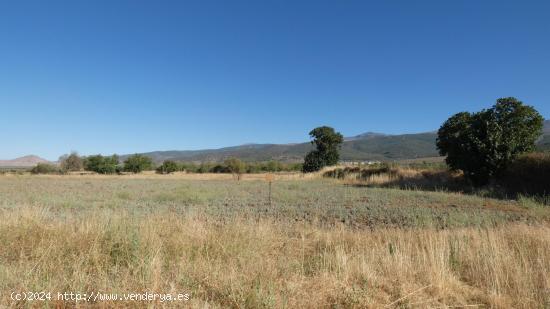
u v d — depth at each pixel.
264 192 22.78
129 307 3.99
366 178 33.84
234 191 23.55
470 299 4.68
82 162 82.56
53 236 6.36
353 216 12.56
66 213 11.51
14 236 6.37
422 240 6.90
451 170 27.91
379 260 5.88
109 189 25.22
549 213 12.98
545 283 4.90
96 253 5.50
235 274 4.78
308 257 6.34
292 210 13.99
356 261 5.63
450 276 5.14
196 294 4.35
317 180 37.19
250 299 4.12
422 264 5.63
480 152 22.48
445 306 4.26
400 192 21.77
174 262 5.51
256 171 81.56
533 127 22.09
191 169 80.12
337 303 4.30
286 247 6.88
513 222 10.94
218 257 5.66
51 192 22.02
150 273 4.70
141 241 5.93
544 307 4.34
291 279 4.86
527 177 20.09
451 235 7.66
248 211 13.66
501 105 22.58
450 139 25.84
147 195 20.12
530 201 15.76
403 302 4.40
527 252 6.30
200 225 7.46
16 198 17.66
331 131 53.47
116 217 7.57
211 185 30.97
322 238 7.84
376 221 11.62
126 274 4.66
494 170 22.17
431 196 19.30
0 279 4.34
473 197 18.66
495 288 4.88
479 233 7.91
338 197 19.34
